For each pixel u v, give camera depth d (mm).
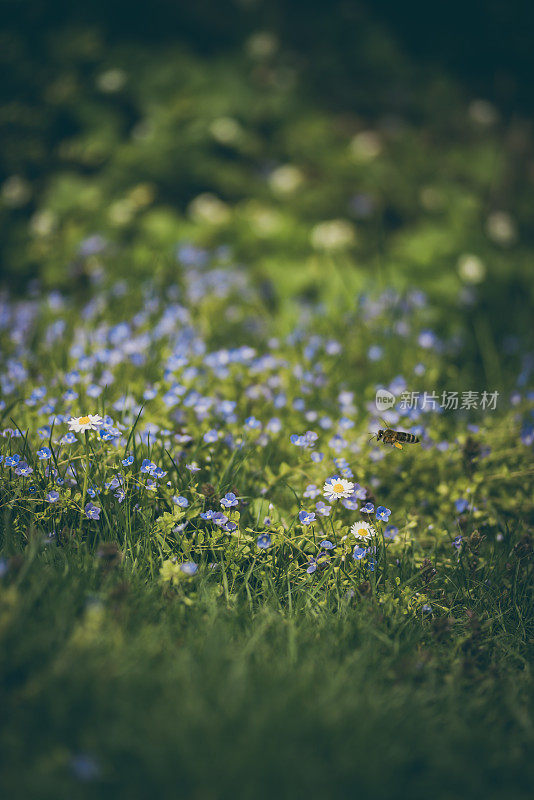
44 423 3133
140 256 5184
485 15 8258
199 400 3266
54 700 1803
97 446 2916
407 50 8062
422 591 2705
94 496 2742
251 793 1635
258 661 2150
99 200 5699
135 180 5855
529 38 8242
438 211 6141
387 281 5293
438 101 7504
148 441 2840
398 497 3346
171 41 6988
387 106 7336
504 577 2814
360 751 1801
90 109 6164
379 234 5859
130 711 1801
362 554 2637
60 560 2494
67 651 1931
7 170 5973
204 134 6066
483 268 5512
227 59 6820
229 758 1702
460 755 1906
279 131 6488
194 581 2533
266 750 1752
